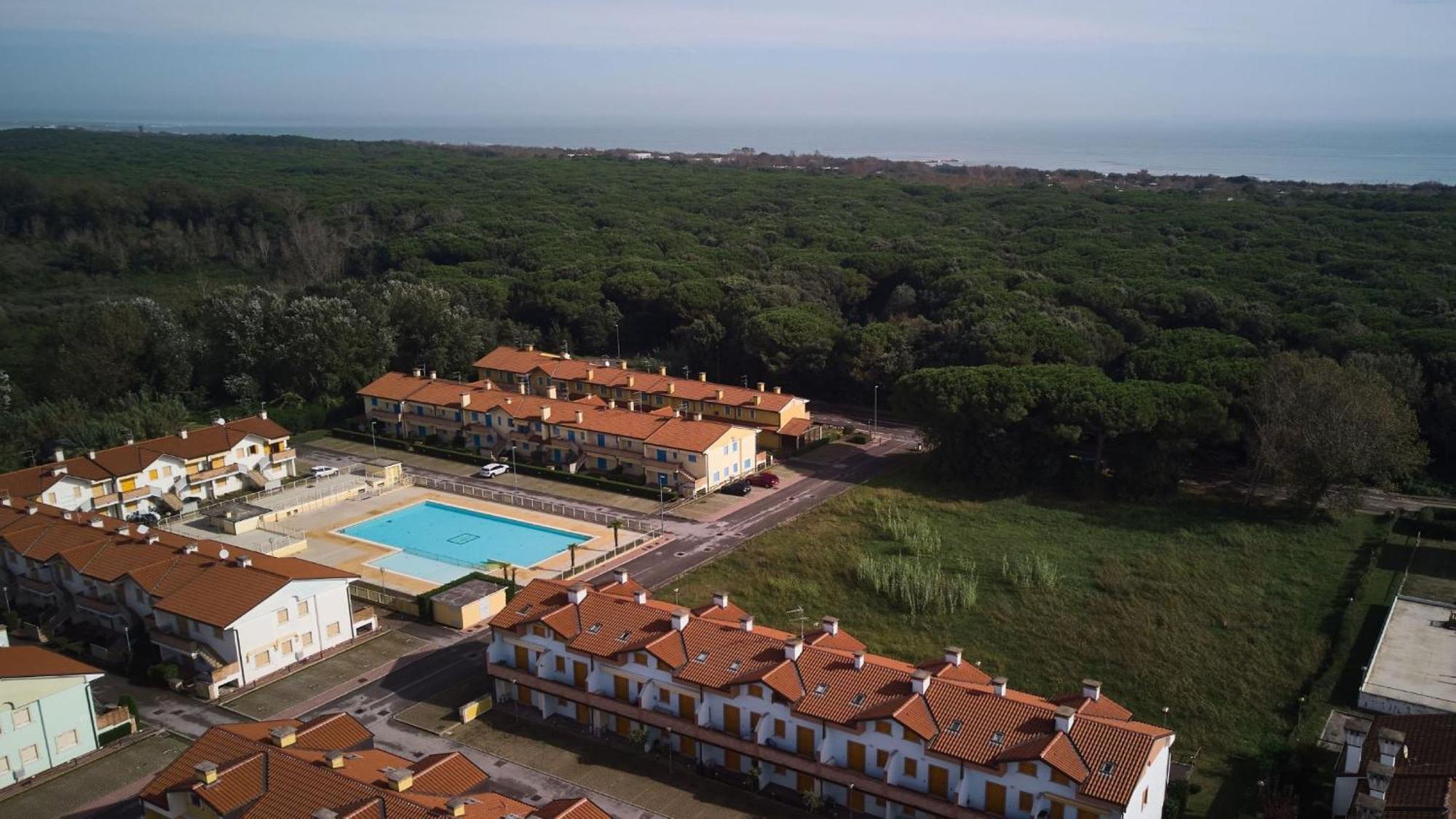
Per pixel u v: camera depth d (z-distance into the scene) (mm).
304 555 97375
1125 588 85875
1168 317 152625
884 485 115312
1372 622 79562
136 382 149250
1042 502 108875
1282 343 133750
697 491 112500
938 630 79562
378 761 51344
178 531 103250
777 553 94812
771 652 61031
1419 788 47844
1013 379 111000
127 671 74312
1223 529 99438
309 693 71000
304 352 147375
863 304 198375
